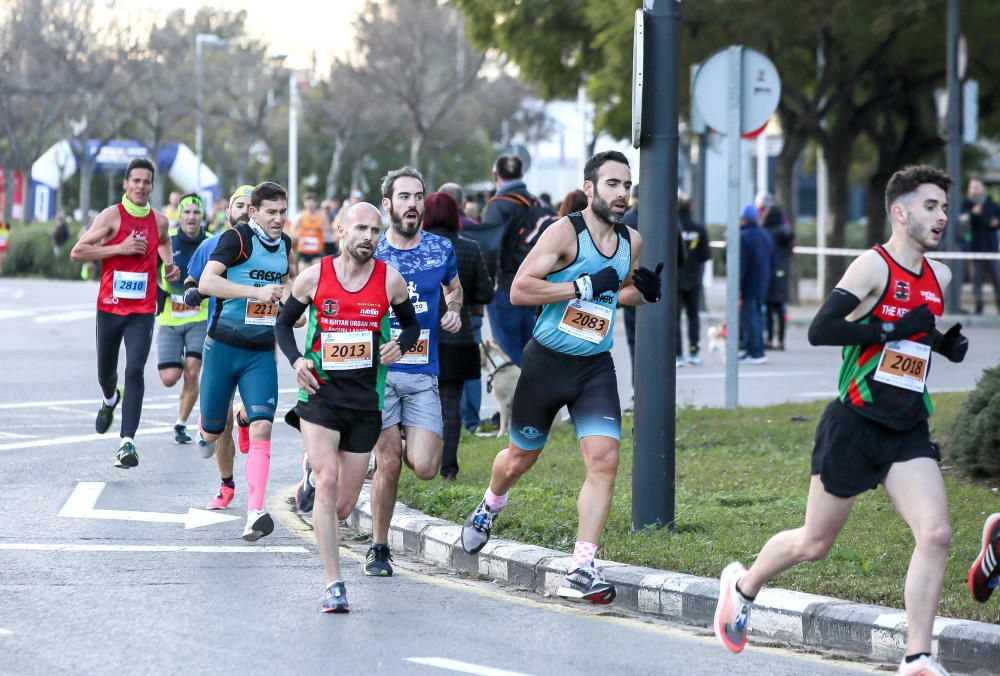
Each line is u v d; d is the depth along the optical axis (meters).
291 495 23.88
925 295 13.52
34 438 29.27
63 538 20.05
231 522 21.56
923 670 12.89
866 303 13.53
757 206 50.84
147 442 28.94
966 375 40.50
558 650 14.83
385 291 16.67
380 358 16.62
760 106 29.89
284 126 175.88
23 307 73.31
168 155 142.88
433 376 18.91
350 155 177.38
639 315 19.48
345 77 158.75
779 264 49.94
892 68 70.75
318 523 16.33
